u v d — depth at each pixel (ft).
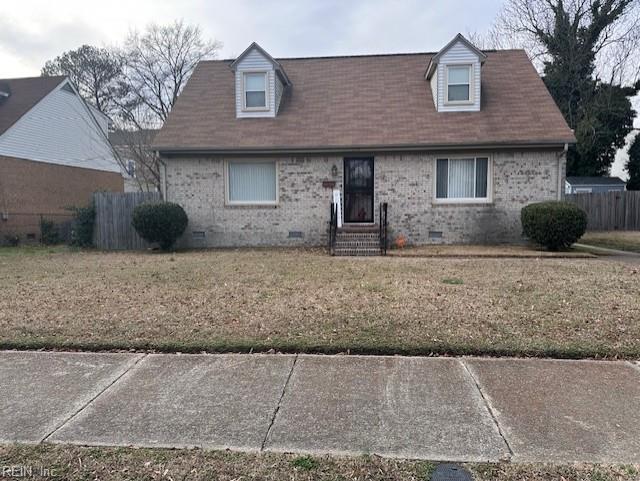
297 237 45.06
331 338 15.12
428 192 43.27
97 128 76.54
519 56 51.39
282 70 47.21
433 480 7.86
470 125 42.78
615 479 7.81
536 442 9.04
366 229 41.93
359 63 53.62
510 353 13.91
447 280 25.29
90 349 14.62
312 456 8.62
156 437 9.35
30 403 10.94
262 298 21.03
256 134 44.29
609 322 16.69
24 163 60.90
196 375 12.57
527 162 42.14
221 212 45.50
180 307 19.45
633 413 10.24
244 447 8.95
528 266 30.78
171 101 92.12
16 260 37.68
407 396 11.17
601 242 49.29
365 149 42.45
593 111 82.23
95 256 40.63
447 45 43.98
